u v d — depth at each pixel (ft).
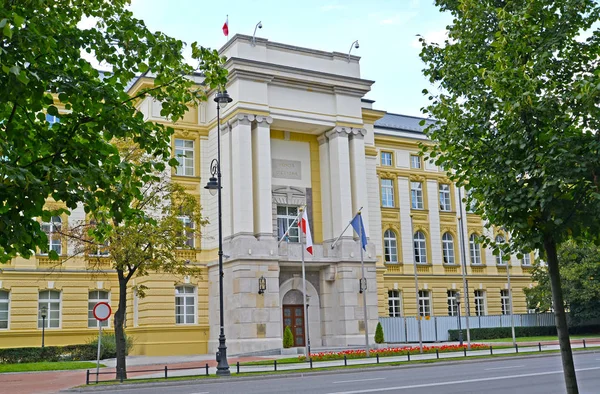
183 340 136.26
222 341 86.79
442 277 189.37
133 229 83.51
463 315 186.39
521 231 32.68
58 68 31.91
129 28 36.04
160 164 35.78
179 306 138.92
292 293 141.79
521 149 32.60
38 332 133.59
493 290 197.57
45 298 137.28
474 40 36.50
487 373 76.54
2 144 26.63
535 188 30.96
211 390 67.26
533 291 186.29
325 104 147.64
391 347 133.08
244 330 127.65
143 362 115.65
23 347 121.08
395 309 181.88
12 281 133.49
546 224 31.55
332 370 87.04
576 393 29.94
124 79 36.65
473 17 36.11
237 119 136.05
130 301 143.43
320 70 149.38
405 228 187.32
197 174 144.05
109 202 34.47
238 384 74.59
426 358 103.30
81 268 139.74
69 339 136.36
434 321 164.14
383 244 182.80
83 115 32.14
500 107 33.58
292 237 146.00
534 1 32.63
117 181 35.73
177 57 37.17
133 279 142.10
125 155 90.07
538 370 78.64
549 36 33.91
